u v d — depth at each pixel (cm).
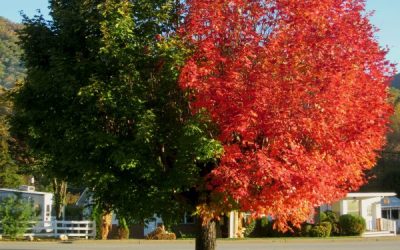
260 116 779
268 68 796
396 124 6347
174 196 916
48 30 927
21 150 3481
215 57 812
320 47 825
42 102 906
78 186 982
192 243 2905
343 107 810
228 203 854
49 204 4116
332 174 820
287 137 776
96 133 824
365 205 4172
